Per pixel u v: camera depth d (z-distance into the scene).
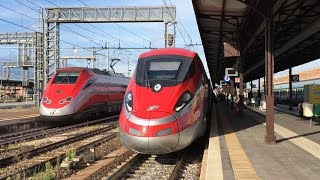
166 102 12.30
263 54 33.69
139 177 11.00
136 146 11.77
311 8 18.58
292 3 17.31
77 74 27.44
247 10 20.45
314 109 19.83
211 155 11.38
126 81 39.47
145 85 13.09
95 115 31.48
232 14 21.59
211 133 16.52
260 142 13.85
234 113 29.91
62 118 25.19
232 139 14.65
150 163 13.01
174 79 13.18
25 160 13.88
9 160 13.57
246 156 11.20
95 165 12.69
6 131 22.70
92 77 29.06
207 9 20.61
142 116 11.87
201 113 13.46
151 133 11.55
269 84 13.71
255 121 22.22
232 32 26.73
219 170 9.42
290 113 29.19
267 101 13.66
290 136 15.14
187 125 12.30
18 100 78.88
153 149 11.71
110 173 11.59
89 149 13.46
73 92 26.14
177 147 12.03
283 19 20.83
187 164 12.85
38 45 42.56
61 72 27.44
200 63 14.96
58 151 15.84
